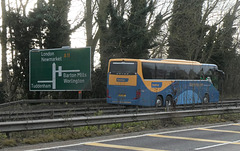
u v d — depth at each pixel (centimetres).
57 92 2877
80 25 3212
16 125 1025
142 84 2327
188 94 2700
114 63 2400
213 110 1830
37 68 2705
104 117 1280
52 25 2880
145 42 2988
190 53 3684
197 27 3656
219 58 4434
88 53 2502
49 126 1107
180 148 1005
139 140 1152
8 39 2844
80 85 2528
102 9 3116
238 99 3978
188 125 1605
